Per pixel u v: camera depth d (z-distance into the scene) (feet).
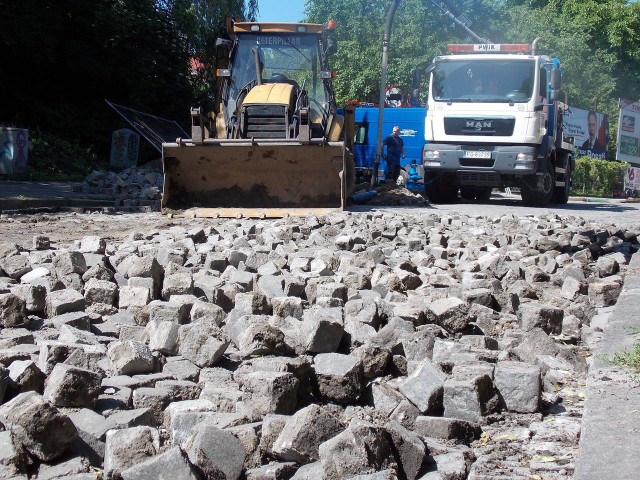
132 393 13.80
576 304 22.82
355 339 17.49
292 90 56.03
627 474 10.03
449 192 73.87
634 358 14.88
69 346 14.96
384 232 38.45
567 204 81.61
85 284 22.62
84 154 100.22
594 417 12.12
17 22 96.73
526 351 17.24
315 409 11.57
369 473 10.62
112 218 48.42
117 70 108.78
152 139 100.58
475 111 67.31
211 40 121.90
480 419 13.52
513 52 69.62
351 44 142.82
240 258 28.07
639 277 26.73
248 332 16.30
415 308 19.51
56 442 11.50
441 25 139.95
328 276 25.34
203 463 10.93
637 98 212.23
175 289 22.04
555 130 72.28
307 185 50.85
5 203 49.85
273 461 11.84
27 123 101.40
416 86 71.46
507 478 10.97
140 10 113.19
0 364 13.94
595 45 206.69
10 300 18.58
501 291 24.03
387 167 83.05
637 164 143.13
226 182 51.06
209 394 13.64
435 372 14.02
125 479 10.62
